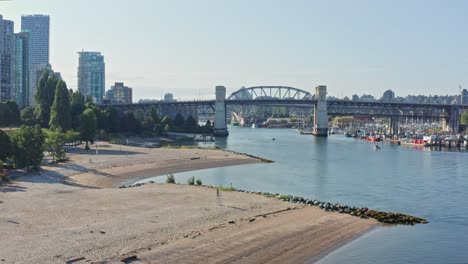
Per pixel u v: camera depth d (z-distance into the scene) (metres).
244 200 76.94
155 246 51.28
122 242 52.00
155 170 126.56
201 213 66.62
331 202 86.31
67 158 134.50
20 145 108.88
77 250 48.81
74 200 73.00
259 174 125.56
